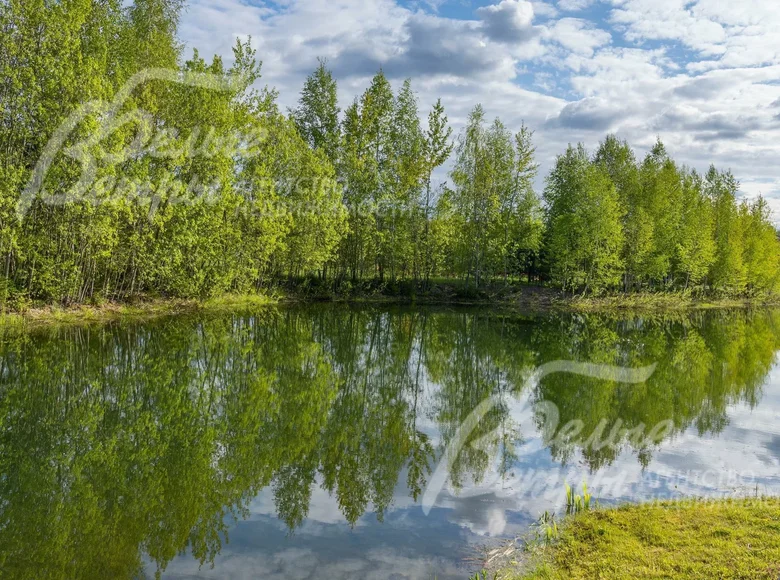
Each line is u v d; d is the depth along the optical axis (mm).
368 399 15750
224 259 31156
